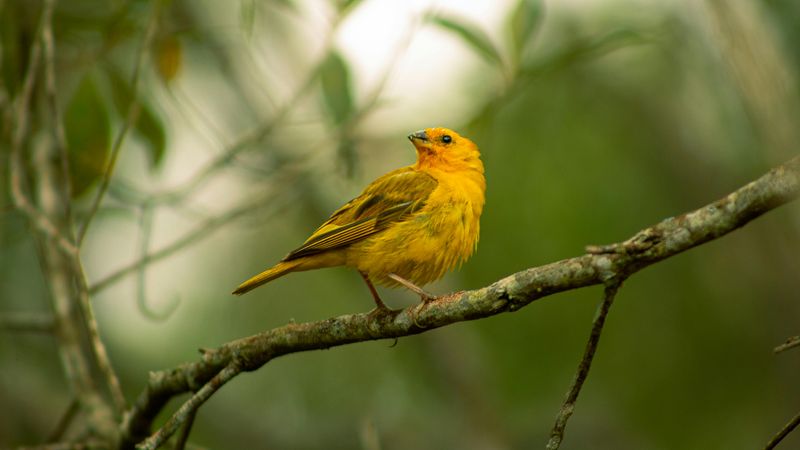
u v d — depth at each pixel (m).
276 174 10.13
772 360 13.30
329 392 14.10
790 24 10.92
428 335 13.77
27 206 8.69
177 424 6.97
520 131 13.26
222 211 11.42
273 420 13.95
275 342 6.96
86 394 8.98
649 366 13.38
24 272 12.93
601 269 5.24
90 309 8.12
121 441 8.09
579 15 13.11
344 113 9.68
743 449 13.02
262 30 12.94
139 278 8.95
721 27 9.98
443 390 13.92
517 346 13.68
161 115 10.21
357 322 6.70
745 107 9.97
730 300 13.62
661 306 13.55
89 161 10.00
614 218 13.13
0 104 9.51
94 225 12.91
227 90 13.15
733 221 4.82
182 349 13.22
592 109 13.55
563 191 13.12
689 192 13.64
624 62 13.97
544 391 13.63
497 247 13.07
